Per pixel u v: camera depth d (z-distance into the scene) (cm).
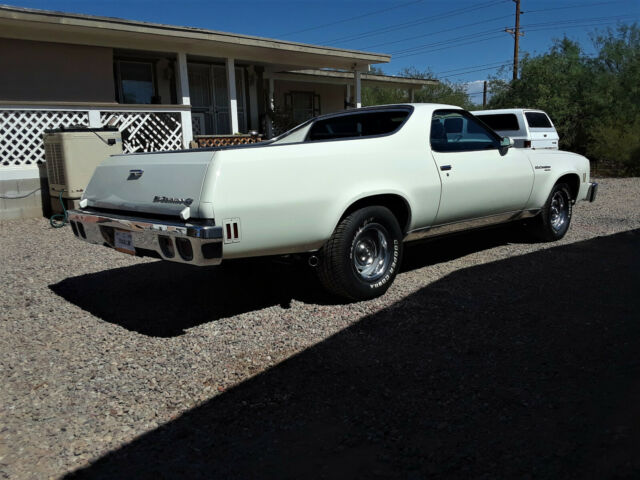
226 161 382
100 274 598
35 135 990
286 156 410
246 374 348
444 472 246
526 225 688
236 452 267
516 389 317
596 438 265
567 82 2270
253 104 1648
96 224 457
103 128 915
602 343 374
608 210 989
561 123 2222
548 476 239
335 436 278
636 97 2175
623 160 1894
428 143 520
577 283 510
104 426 295
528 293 484
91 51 1178
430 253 657
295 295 506
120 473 254
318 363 360
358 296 469
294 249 426
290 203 409
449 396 312
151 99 1398
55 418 304
